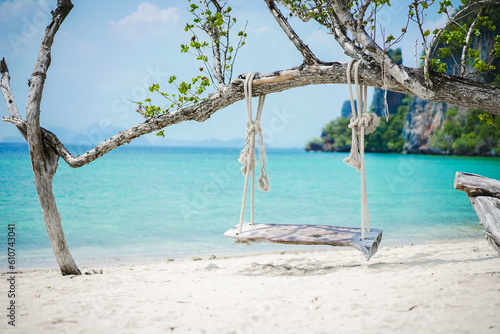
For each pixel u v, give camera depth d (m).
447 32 4.77
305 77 4.39
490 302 3.03
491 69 4.49
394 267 4.83
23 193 16.50
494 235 3.51
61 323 3.14
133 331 2.92
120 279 4.98
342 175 32.38
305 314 3.10
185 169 36.62
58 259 5.29
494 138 64.62
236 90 4.67
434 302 3.13
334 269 5.02
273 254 7.12
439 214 12.71
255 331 2.81
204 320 3.08
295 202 16.55
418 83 3.98
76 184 23.06
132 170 33.62
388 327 2.73
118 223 11.84
